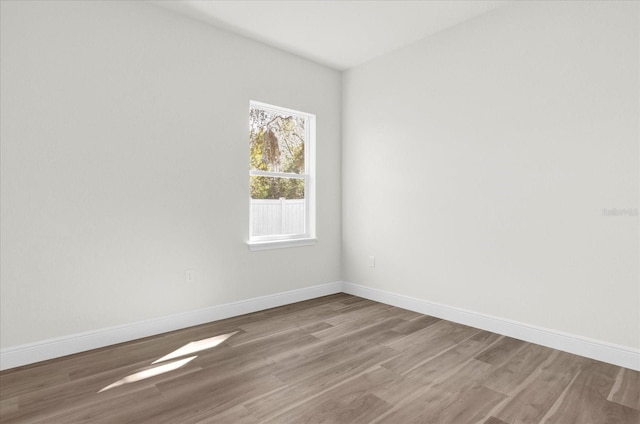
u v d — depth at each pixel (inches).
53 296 100.1
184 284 124.2
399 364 95.8
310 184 165.5
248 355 101.5
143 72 114.5
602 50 96.8
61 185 101.0
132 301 113.4
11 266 94.2
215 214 131.2
